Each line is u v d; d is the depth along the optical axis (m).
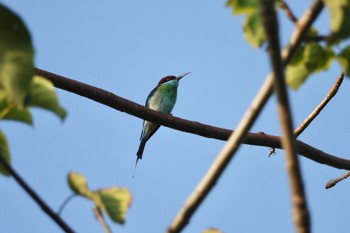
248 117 4.38
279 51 4.05
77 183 4.48
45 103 4.07
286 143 4.30
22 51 3.83
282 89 4.16
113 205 4.48
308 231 4.36
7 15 3.80
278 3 4.79
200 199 4.42
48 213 4.40
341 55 4.92
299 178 4.32
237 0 4.64
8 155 4.68
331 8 4.24
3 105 4.41
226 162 4.40
